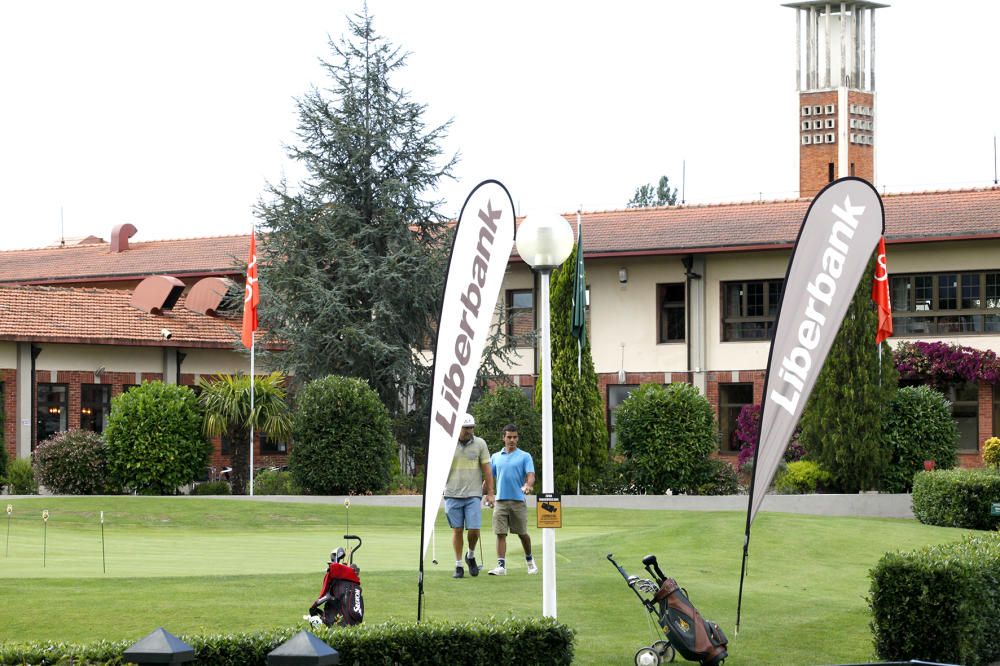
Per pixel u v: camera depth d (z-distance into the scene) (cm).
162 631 742
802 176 8075
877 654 1152
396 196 4022
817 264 1270
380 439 3183
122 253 5178
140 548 2070
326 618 1171
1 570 1667
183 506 2769
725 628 1304
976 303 3647
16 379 3622
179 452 3288
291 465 3184
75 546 2094
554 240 1203
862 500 3002
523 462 1620
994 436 3578
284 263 3991
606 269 4088
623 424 3206
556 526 1184
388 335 3956
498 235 1202
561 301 3247
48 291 3969
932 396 3120
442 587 1479
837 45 8044
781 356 1270
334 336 3866
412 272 3959
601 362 4075
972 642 1150
